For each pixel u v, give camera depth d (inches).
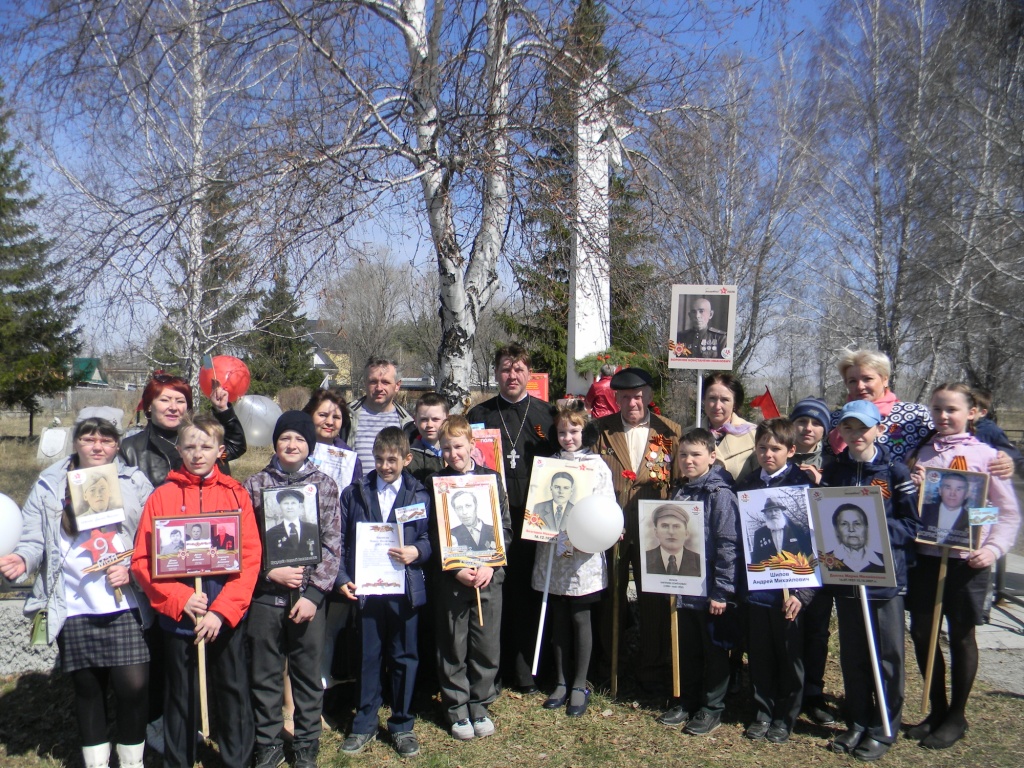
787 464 183.6
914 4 796.0
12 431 1050.1
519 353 209.5
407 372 1165.1
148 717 170.4
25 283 919.0
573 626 196.7
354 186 229.3
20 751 175.6
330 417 199.2
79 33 254.8
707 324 236.8
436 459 199.9
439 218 253.0
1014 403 1107.9
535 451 209.5
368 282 713.6
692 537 183.2
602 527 181.2
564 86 237.8
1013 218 645.3
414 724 188.9
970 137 711.1
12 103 293.9
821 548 172.1
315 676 167.6
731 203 725.3
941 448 178.9
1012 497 171.9
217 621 153.6
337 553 171.3
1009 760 169.8
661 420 212.1
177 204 247.8
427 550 179.0
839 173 847.1
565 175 243.4
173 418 178.1
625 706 197.9
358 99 246.7
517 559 206.7
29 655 206.1
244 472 599.2
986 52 677.9
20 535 153.3
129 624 156.9
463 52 232.4
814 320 933.8
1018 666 220.7
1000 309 700.0
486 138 235.9
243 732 161.2
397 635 178.2
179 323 369.7
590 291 281.3
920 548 176.4
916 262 761.6
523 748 177.5
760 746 176.7
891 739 171.5
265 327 433.7
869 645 169.6
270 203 225.3
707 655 186.2
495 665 186.2
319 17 243.3
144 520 156.0
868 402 174.7
